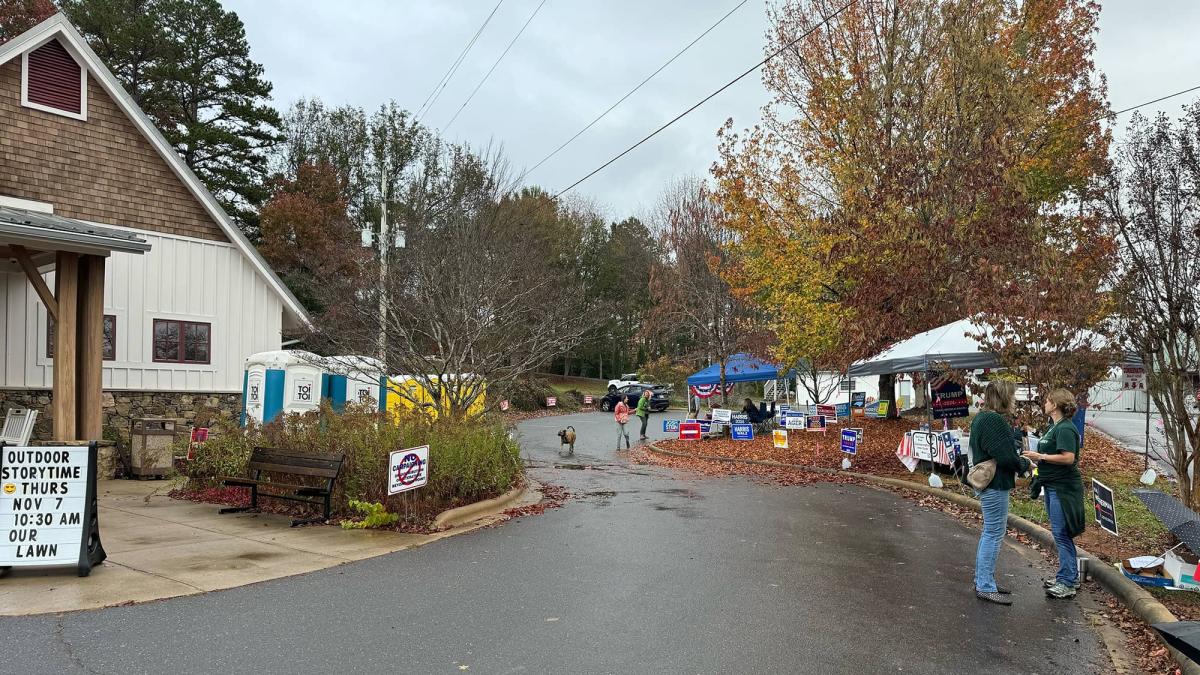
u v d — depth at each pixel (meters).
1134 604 6.64
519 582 7.26
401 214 25.92
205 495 12.02
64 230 11.02
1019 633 6.03
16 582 7.02
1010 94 15.76
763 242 22.11
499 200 26.47
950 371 14.53
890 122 19.06
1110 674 5.24
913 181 15.29
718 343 32.66
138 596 6.59
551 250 42.84
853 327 15.62
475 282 14.70
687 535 9.64
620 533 9.73
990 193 14.25
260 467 10.77
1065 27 19.47
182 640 5.52
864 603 6.72
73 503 7.33
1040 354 11.66
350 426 11.22
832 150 20.84
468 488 11.29
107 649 5.31
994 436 6.93
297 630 5.78
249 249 18.17
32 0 28.80
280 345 18.97
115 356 16.25
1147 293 9.02
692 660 5.27
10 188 15.03
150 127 16.73
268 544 8.79
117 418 16.23
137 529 9.56
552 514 11.18
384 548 8.68
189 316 17.38
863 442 20.62
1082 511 7.04
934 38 18.56
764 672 5.09
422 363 14.31
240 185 37.56
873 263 15.52
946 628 6.09
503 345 14.95
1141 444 20.91
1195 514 6.74
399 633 5.75
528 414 39.62
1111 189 9.66
